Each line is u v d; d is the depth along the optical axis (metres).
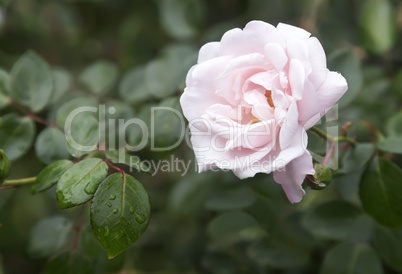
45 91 0.53
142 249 0.68
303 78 0.42
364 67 0.62
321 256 0.59
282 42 0.44
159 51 0.72
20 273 0.75
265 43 0.45
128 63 0.71
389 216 0.49
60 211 0.73
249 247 0.59
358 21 0.69
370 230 0.53
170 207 0.62
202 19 0.64
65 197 0.44
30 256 0.53
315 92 0.43
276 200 0.58
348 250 0.53
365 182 0.50
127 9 0.75
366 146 0.50
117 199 0.44
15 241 0.75
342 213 0.54
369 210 0.49
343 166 0.49
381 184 0.49
